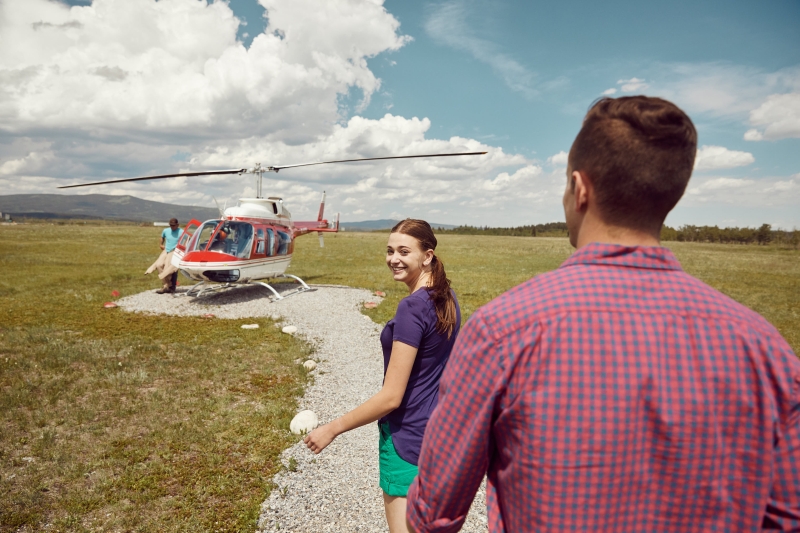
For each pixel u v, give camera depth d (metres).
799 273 23.03
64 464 3.73
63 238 37.41
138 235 45.09
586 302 0.78
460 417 0.85
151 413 4.73
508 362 0.78
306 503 3.28
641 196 0.83
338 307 10.65
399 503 1.97
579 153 0.91
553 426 0.74
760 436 0.72
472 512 3.22
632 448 0.74
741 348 0.74
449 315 1.99
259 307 10.45
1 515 3.09
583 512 0.74
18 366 5.98
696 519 0.76
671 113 0.82
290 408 4.95
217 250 10.36
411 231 2.12
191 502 3.30
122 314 9.57
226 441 4.18
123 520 3.09
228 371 6.09
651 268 0.82
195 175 10.55
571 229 0.99
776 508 0.73
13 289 12.32
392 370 1.89
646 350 0.74
